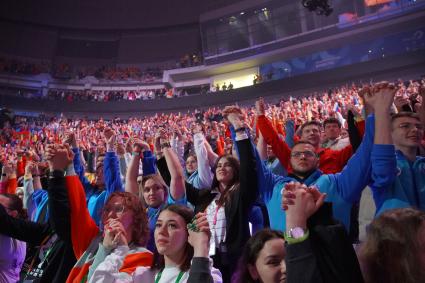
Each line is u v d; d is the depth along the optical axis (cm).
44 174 471
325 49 2375
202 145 385
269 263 152
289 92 2217
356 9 2244
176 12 3123
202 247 157
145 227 233
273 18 2588
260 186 268
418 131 231
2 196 328
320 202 127
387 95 208
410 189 216
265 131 351
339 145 397
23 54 2967
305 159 261
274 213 253
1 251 290
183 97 2452
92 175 579
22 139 1792
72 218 230
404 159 229
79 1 3161
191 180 399
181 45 3088
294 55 2486
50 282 238
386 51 2162
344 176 231
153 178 304
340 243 123
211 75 2808
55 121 2197
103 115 2572
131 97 2639
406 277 113
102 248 200
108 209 229
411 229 119
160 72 2920
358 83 2016
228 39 2762
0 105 2350
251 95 2294
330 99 1471
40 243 272
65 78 2841
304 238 121
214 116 1706
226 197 274
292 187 130
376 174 201
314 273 116
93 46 3203
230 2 2945
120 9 3189
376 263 120
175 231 193
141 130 1820
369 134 221
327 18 2358
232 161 292
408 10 2073
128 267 203
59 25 3127
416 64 1850
